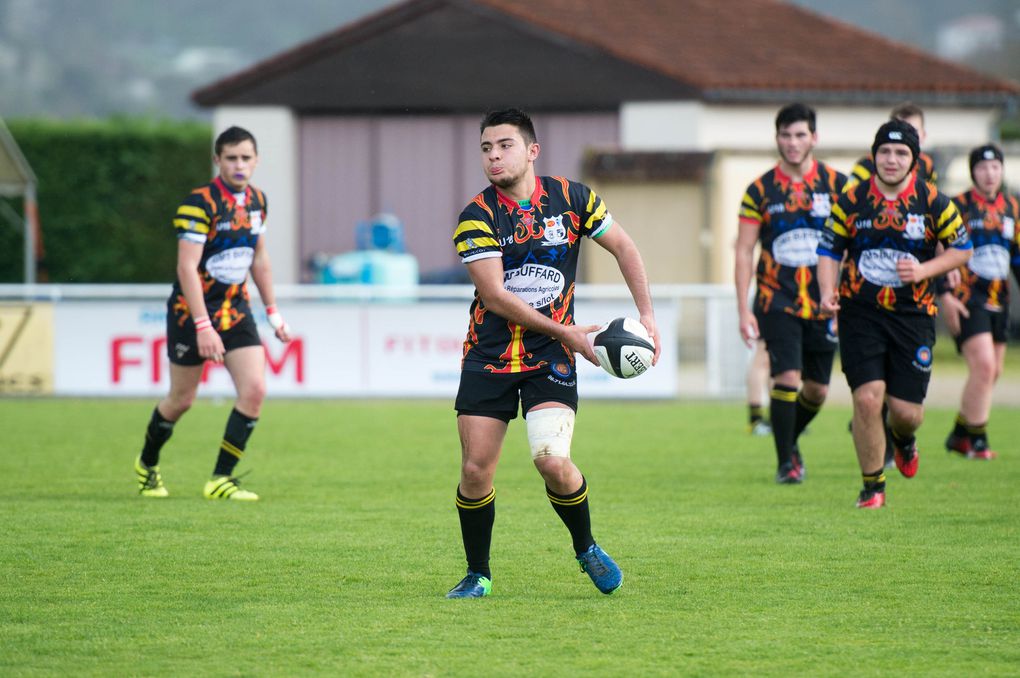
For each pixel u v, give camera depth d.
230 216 30.28
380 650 18.58
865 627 19.66
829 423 47.34
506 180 20.53
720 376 54.53
